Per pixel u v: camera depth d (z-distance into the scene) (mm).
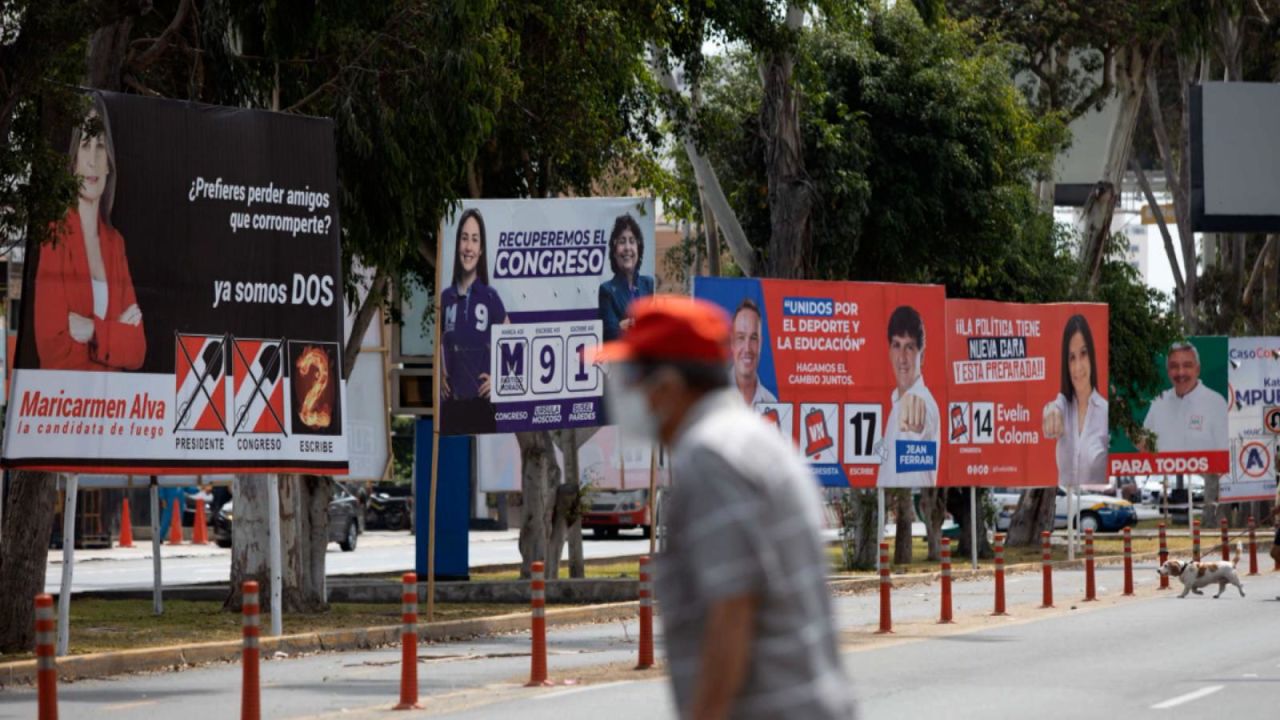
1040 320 74625
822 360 65250
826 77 79375
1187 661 37906
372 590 59250
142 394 39531
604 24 57750
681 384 9516
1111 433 93250
